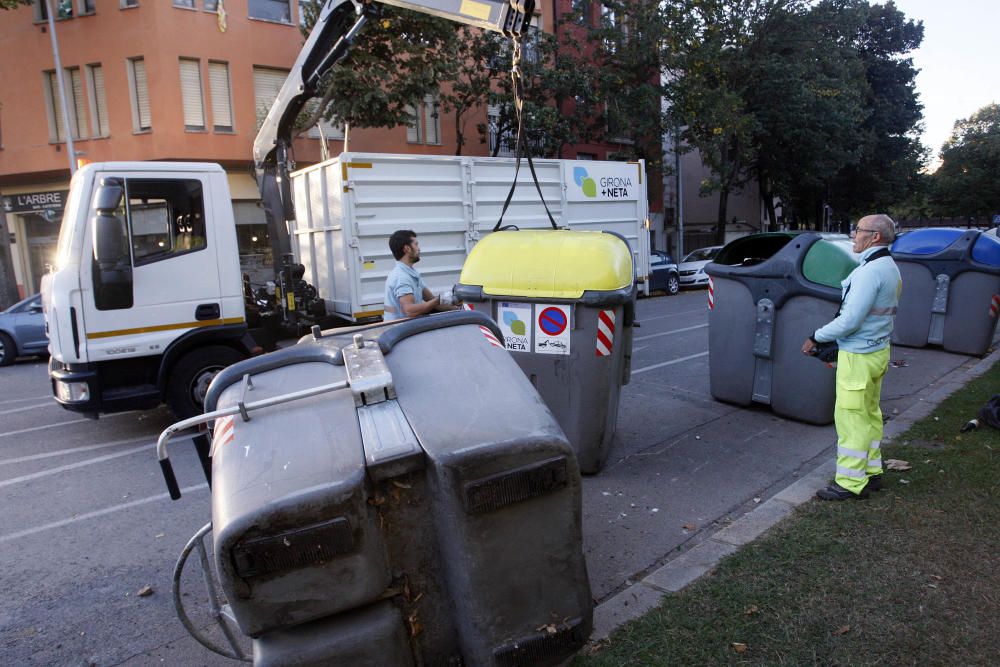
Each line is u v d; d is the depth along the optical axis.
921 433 5.54
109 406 6.31
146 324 6.36
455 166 9.12
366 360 2.51
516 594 2.27
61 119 18.69
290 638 2.10
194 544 2.54
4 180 19.73
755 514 4.20
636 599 3.28
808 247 6.11
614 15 23.88
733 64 25.53
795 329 6.19
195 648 3.29
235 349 6.91
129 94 17.80
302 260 9.33
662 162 26.50
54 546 4.47
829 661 2.70
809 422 6.22
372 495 2.16
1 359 12.55
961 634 2.82
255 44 18.56
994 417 5.48
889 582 3.25
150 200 6.36
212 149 18.17
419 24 14.76
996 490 4.23
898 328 9.97
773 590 3.24
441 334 2.79
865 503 4.18
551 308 4.89
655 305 17.80
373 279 8.30
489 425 2.28
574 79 20.72
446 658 2.31
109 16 17.59
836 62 28.22
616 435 6.15
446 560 2.24
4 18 18.45
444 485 2.14
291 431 2.29
